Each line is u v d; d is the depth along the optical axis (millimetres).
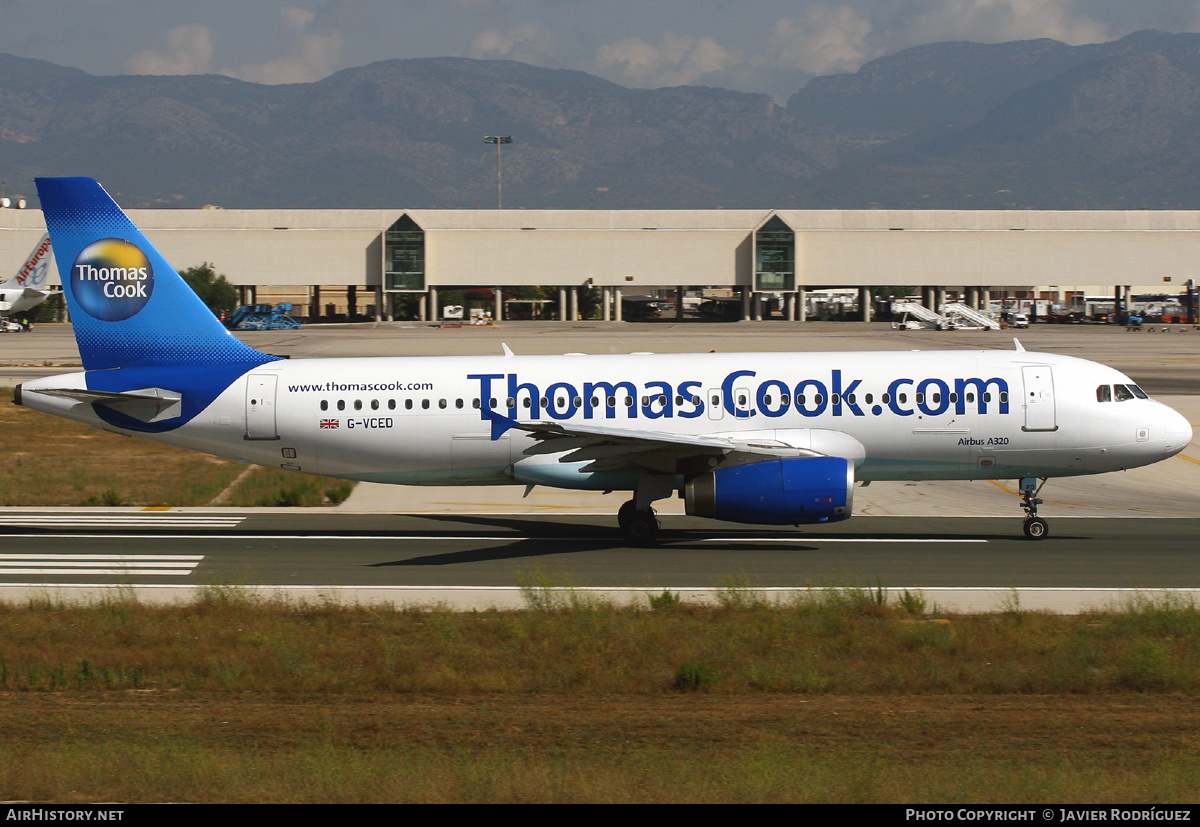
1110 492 149125
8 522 129125
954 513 134125
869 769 52062
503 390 117188
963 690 67750
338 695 67000
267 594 93750
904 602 86812
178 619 84625
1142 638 77000
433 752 56125
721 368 117562
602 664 71938
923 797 48312
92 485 155250
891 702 65625
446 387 117562
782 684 68312
